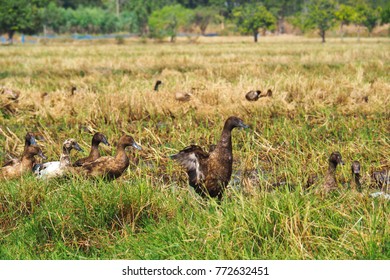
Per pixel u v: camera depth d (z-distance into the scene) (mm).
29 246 16578
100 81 52250
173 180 23312
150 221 17016
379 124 30453
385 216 15547
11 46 157000
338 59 75250
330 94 36844
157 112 33688
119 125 31781
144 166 24750
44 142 27922
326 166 23656
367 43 157625
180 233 15547
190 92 37969
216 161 19312
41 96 39031
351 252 14430
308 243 14844
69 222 17062
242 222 15305
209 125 31391
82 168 21688
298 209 15500
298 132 28703
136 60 76562
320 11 192875
